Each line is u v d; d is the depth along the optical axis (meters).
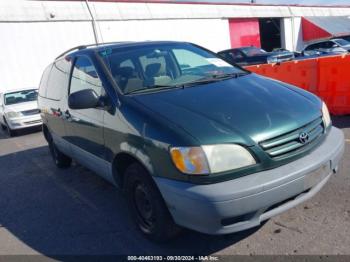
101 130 3.83
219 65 4.49
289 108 3.30
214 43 28.91
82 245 3.73
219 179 2.82
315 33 35.59
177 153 2.90
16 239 4.07
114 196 4.89
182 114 3.17
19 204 5.10
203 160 2.82
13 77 19.67
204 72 4.26
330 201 3.86
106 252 3.54
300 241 3.26
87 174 5.95
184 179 2.89
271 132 2.99
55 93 5.36
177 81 3.99
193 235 3.59
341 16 39.28
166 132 3.02
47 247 3.80
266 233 3.46
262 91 3.61
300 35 36.59
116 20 23.47
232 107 3.24
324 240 3.22
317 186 3.22
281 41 35.31
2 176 6.61
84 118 4.20
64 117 4.88
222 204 2.73
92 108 3.99
